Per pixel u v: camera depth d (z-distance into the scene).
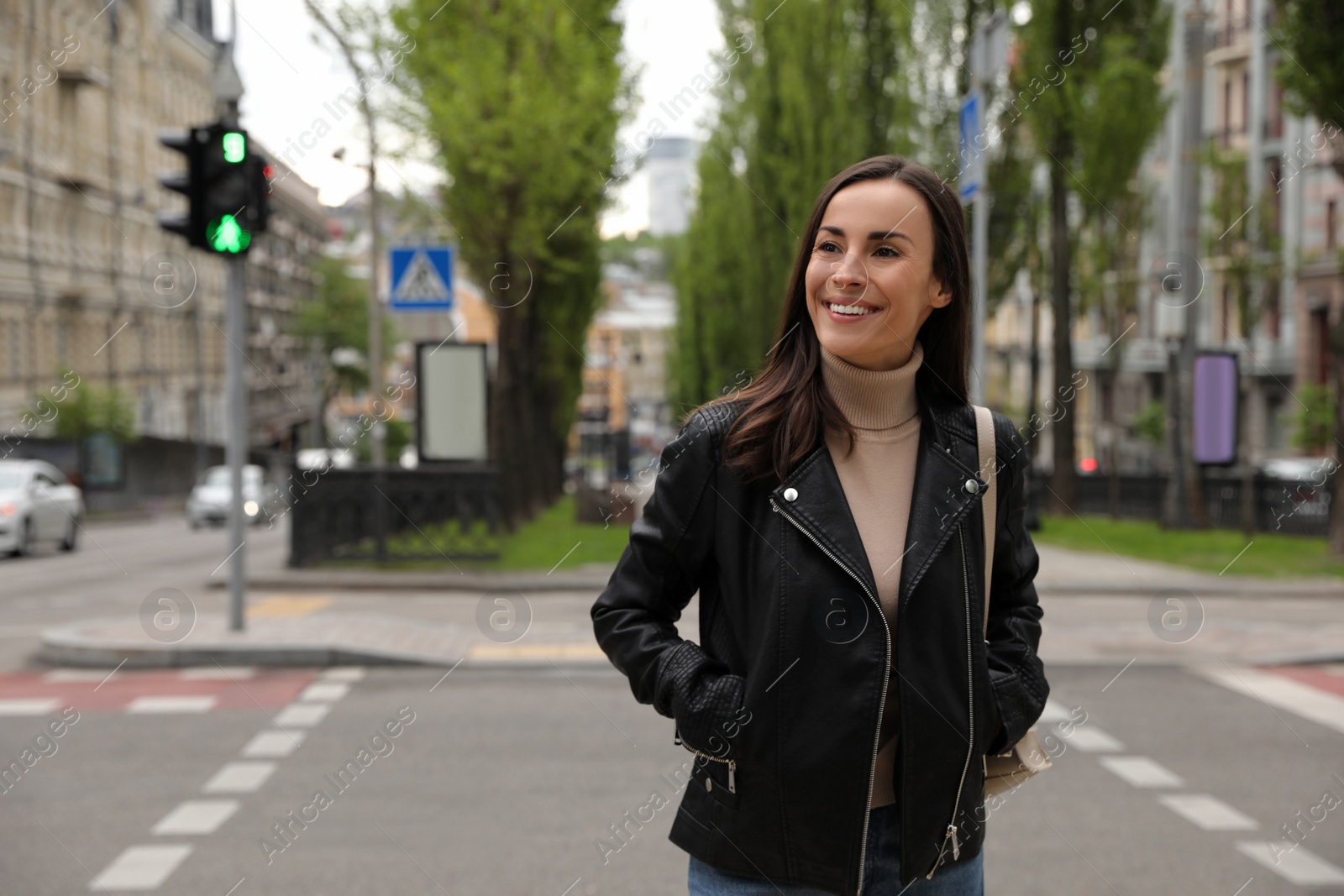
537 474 28.52
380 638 10.54
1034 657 2.08
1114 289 24.00
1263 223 22.94
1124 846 5.19
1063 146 20.58
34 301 41.97
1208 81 38.50
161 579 17.62
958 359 2.08
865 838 1.84
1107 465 40.03
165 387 53.19
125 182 49.69
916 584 1.88
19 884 4.73
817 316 1.96
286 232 49.16
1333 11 16.53
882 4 20.12
